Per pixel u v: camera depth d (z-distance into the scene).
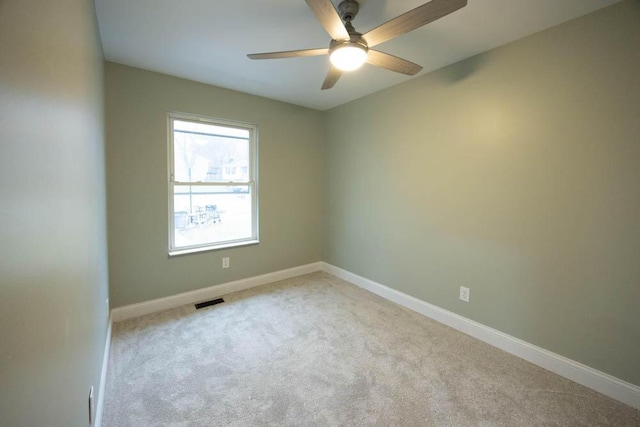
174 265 2.90
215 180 3.20
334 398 1.69
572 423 1.53
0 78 0.44
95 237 1.55
